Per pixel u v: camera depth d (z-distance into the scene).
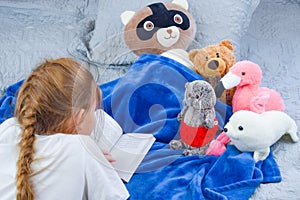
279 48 1.89
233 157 1.33
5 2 2.12
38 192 1.07
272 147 1.43
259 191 1.28
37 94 1.10
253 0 1.85
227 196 1.25
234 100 1.50
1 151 1.11
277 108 1.49
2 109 1.52
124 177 1.29
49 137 1.11
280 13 2.11
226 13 1.77
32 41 1.85
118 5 1.81
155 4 1.67
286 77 1.73
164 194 1.25
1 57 1.76
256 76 1.47
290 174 1.33
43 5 2.12
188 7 1.78
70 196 1.08
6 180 1.09
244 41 1.93
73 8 2.10
